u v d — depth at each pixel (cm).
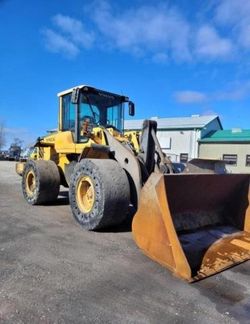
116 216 487
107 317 260
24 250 406
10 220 563
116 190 479
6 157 4188
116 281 326
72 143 649
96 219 487
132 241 456
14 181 1232
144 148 509
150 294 302
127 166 505
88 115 656
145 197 401
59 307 272
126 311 270
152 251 386
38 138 795
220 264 374
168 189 405
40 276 330
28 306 271
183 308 279
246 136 2614
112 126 673
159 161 504
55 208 688
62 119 721
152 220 388
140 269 357
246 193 485
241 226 483
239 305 290
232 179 471
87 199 523
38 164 714
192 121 2930
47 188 707
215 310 279
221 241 436
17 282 315
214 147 2688
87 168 507
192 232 445
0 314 258
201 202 467
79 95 634
